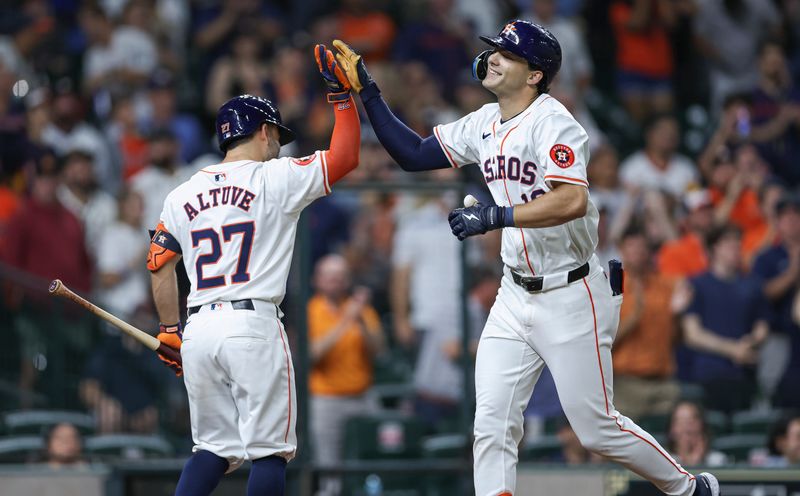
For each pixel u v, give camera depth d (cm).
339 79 1856
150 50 4697
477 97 4572
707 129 5100
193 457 1856
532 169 1777
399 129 1902
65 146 4134
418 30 4909
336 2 5322
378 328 3359
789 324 3509
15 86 4394
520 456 3069
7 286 3259
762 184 4141
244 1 4916
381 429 3225
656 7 5234
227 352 1805
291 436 1852
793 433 2909
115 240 3631
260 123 1891
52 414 3225
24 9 4781
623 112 5219
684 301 3447
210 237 1834
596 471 2759
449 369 3344
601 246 3544
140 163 4216
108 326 3266
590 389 1823
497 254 3403
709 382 3394
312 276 3488
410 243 3459
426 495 3092
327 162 1845
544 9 5050
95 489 2884
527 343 1848
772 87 4831
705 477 1947
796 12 5494
